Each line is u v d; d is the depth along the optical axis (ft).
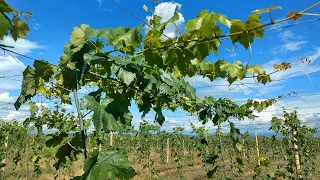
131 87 9.96
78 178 5.59
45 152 7.87
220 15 6.06
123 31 7.44
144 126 42.06
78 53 7.16
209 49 6.64
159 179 45.62
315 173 43.37
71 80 6.98
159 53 7.41
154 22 9.84
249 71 10.12
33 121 19.79
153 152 82.48
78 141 7.54
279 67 9.67
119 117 6.29
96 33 7.34
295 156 25.05
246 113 15.43
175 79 10.85
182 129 46.47
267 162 19.22
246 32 6.00
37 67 6.92
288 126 24.89
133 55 7.67
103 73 9.75
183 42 6.80
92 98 6.37
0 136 36.76
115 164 5.32
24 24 7.04
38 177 39.27
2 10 4.75
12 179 39.29
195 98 12.66
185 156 73.15
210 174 13.60
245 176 41.55
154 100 11.60
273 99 15.55
